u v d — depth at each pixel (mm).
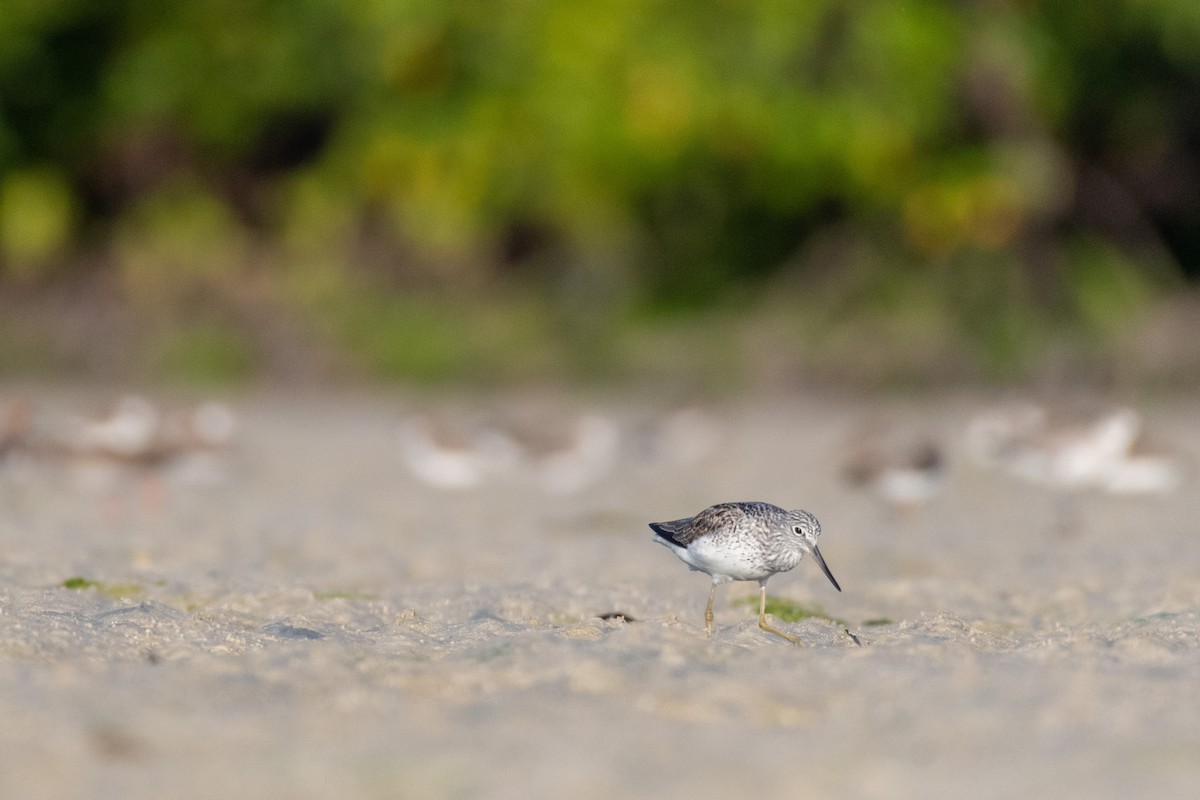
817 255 70062
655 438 43125
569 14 68438
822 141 65938
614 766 12016
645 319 71812
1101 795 11258
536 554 25422
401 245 72812
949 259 66938
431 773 11852
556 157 69312
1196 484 35500
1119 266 70000
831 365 63906
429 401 61438
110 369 66875
